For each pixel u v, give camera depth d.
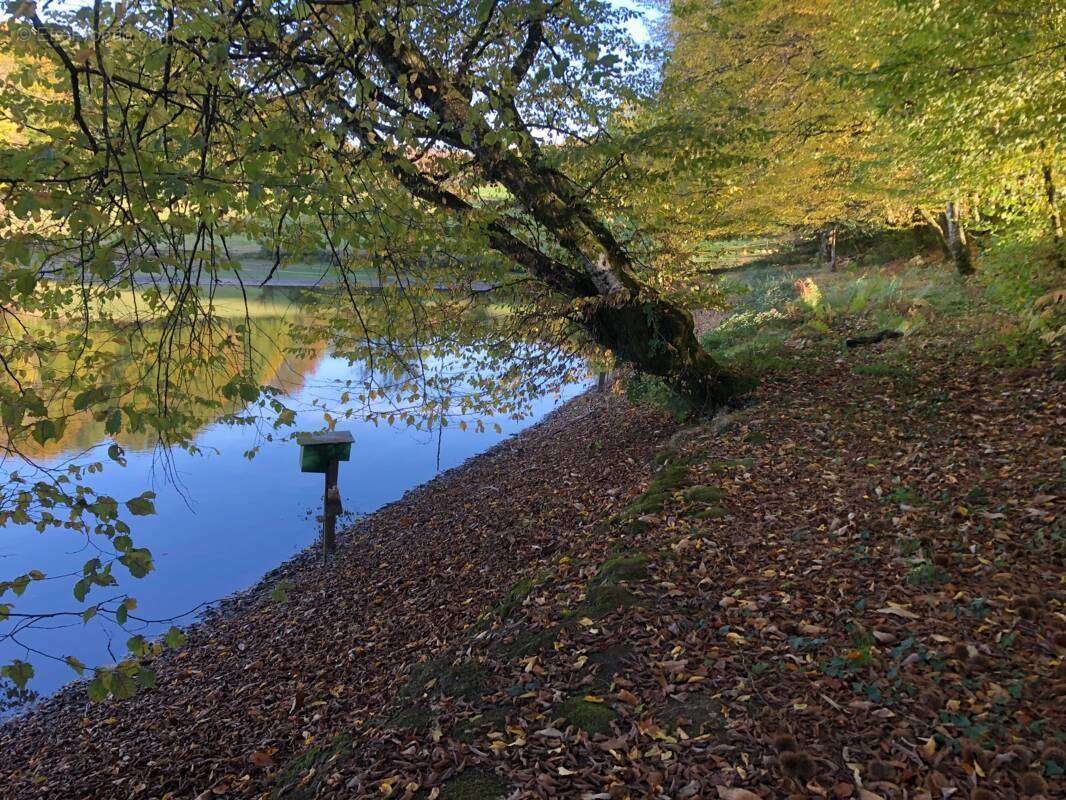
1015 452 5.96
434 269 8.23
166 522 12.10
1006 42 7.18
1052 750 2.78
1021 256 9.37
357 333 7.66
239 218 4.15
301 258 5.78
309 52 4.89
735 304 20.17
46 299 4.46
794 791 2.87
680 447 8.79
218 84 3.77
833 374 10.20
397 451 16.41
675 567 5.17
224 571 10.54
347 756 4.02
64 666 8.45
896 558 4.75
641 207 9.17
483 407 9.62
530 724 3.66
